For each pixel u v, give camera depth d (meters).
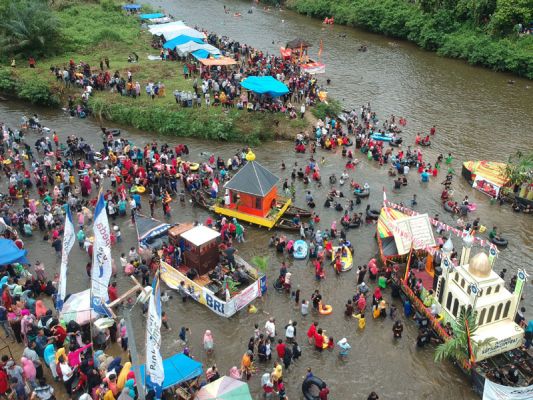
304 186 46.31
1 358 26.11
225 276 32.22
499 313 28.17
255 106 57.81
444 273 29.36
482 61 80.81
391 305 32.34
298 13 112.50
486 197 45.59
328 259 36.50
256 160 51.16
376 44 92.00
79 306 27.72
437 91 70.69
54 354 24.95
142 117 56.97
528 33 82.25
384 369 27.94
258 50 81.00
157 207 42.22
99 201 25.17
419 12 92.81
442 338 29.09
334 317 31.39
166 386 23.03
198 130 55.25
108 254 26.45
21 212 38.31
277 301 32.59
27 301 28.59
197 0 120.62
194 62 70.00
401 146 54.44
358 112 62.47
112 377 23.08
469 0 87.06
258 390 26.12
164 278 33.50
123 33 81.94
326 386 25.84
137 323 30.25
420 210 43.16
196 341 29.25
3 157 48.28
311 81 65.75
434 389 26.81
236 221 38.38
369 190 45.12
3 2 72.81
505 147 54.94
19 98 63.91
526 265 36.91
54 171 45.38
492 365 27.20
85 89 61.47
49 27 71.94
